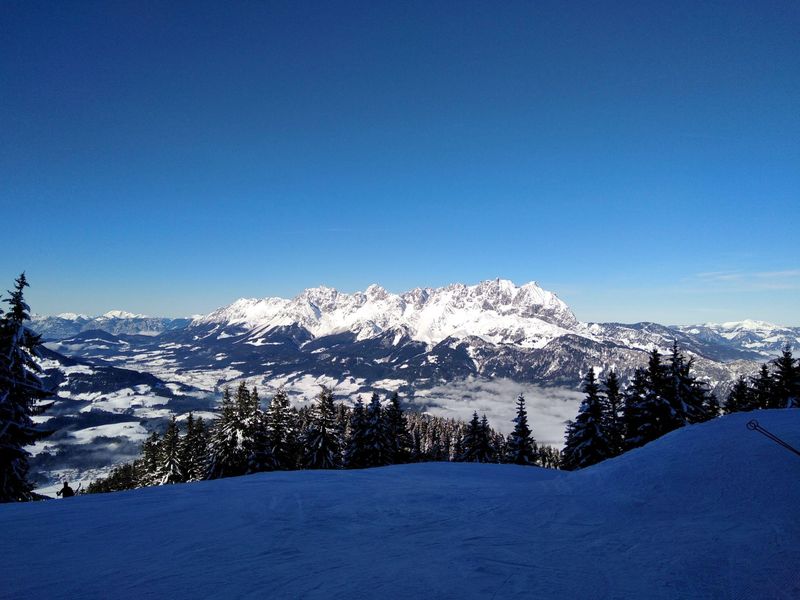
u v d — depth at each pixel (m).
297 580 5.91
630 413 35.69
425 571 6.23
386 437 44.12
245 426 40.22
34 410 24.30
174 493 11.58
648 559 6.57
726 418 13.09
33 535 7.98
